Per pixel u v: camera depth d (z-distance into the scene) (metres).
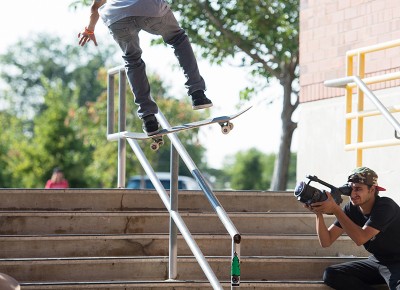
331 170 12.09
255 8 21.94
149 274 8.12
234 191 9.46
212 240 8.62
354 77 9.99
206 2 22.12
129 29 7.37
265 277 8.29
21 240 8.29
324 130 12.28
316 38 12.71
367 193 7.91
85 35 7.94
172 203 7.92
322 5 12.64
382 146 10.14
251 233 9.02
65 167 41.53
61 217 8.73
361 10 11.89
